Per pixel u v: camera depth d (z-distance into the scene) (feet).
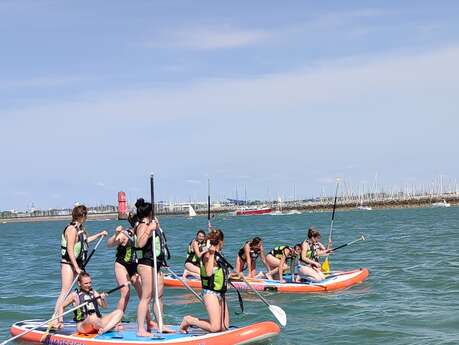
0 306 48.34
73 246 33.30
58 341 32.24
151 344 30.40
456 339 32.07
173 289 53.93
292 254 52.24
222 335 31.17
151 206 31.76
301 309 42.52
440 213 290.97
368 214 337.93
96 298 32.60
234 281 51.67
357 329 35.32
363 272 55.62
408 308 40.81
